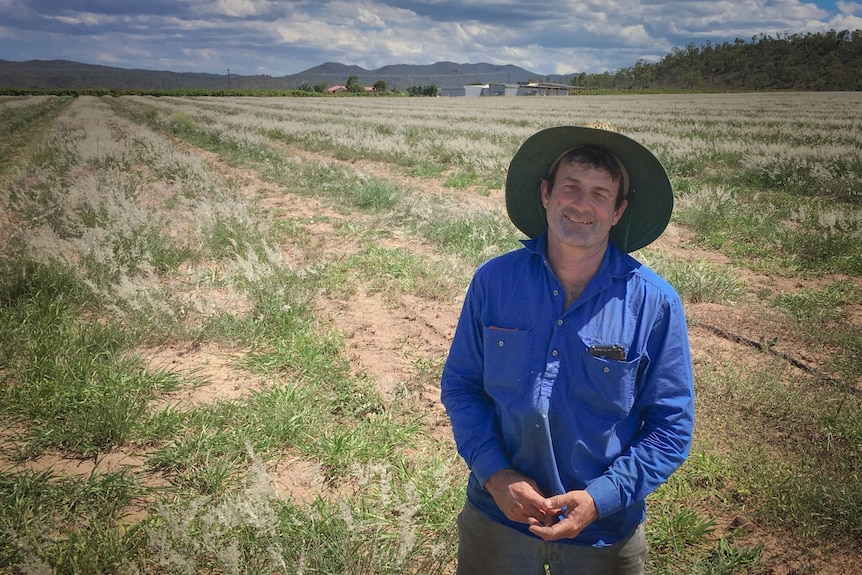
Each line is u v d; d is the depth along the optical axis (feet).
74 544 8.95
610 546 5.43
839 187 40.60
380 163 56.39
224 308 19.12
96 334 16.15
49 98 252.42
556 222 5.28
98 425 12.23
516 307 5.45
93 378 14.40
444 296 20.89
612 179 5.34
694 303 20.86
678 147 58.18
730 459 11.64
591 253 5.33
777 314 19.60
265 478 8.95
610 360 5.10
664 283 5.30
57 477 10.91
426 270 22.94
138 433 12.51
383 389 14.51
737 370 15.29
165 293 18.71
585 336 5.19
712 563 9.15
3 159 56.03
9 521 9.33
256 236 27.37
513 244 26.43
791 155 49.65
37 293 18.72
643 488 5.13
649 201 5.75
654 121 107.76
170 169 46.06
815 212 32.68
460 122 102.47
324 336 17.33
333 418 13.30
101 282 19.10
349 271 23.38
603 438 5.22
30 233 23.24
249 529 9.09
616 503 5.05
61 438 12.11
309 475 11.23
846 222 29.91
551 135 5.45
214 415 13.04
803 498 10.29
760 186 43.42
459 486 10.73
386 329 18.26
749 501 10.66
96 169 40.75
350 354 16.47
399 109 166.09
